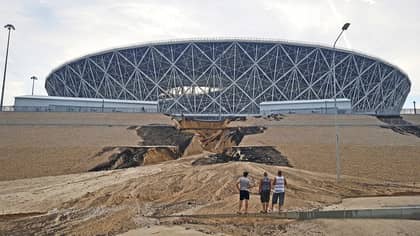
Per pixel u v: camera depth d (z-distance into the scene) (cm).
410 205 1628
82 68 7525
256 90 7081
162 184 2073
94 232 1257
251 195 1811
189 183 2091
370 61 7294
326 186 2181
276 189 1484
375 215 1391
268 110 6003
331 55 6975
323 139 3772
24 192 2070
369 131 4147
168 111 7069
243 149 3400
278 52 6919
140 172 2547
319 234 1191
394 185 2323
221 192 1895
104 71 7219
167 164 2903
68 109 5766
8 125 4156
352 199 1861
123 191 1967
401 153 3250
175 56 6969
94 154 3141
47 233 1267
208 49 6912
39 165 2858
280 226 1277
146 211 1568
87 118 4666
